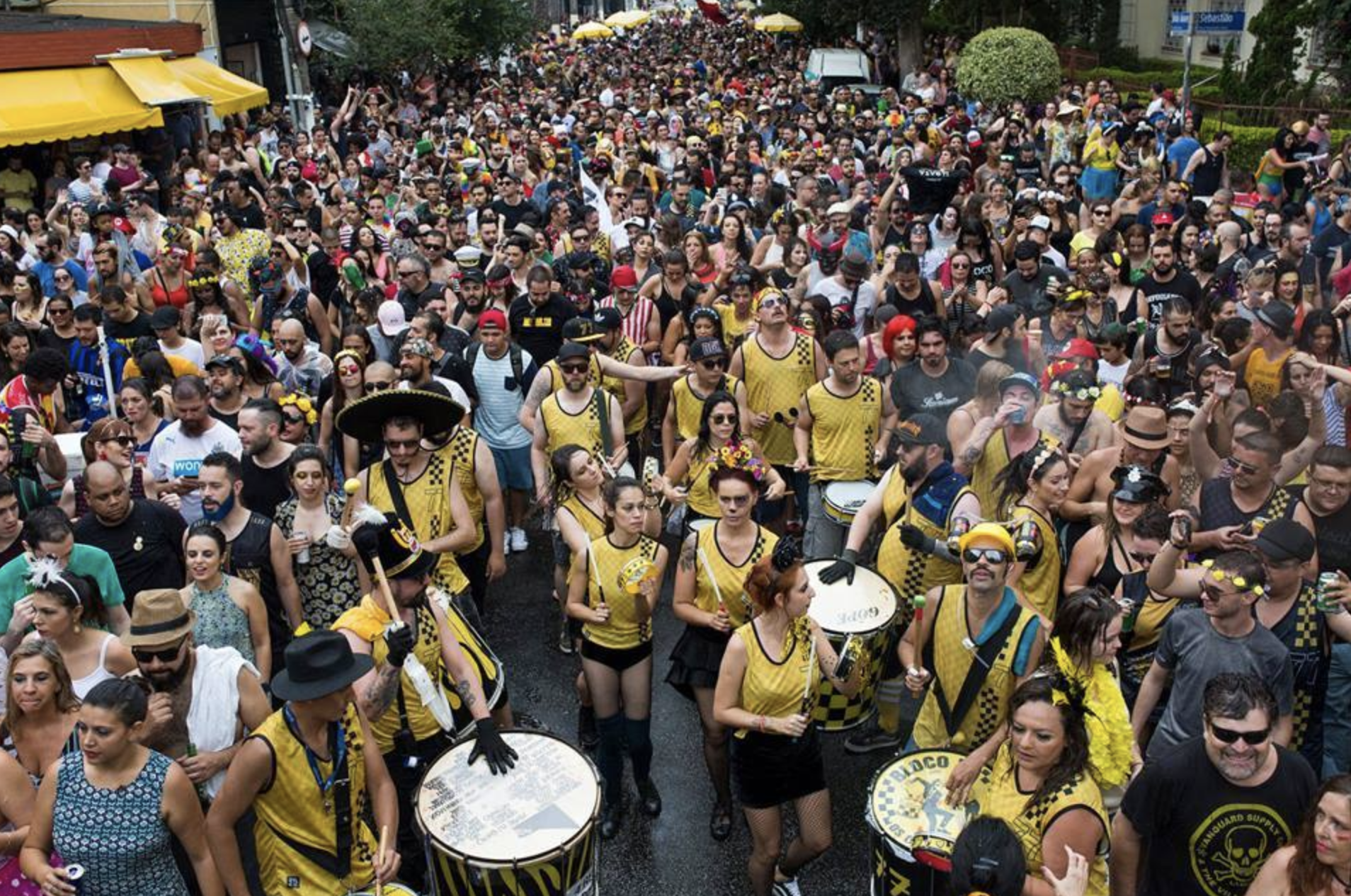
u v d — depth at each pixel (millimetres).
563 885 4691
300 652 4340
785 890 5672
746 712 5289
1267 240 11781
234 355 8312
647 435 10289
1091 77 33031
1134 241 10641
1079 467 6754
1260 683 4148
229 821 4457
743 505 5875
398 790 5480
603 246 13508
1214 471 7039
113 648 5430
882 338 9141
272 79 32312
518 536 9531
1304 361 7324
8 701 4859
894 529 6559
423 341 8039
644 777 6371
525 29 38719
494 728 5266
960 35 39344
